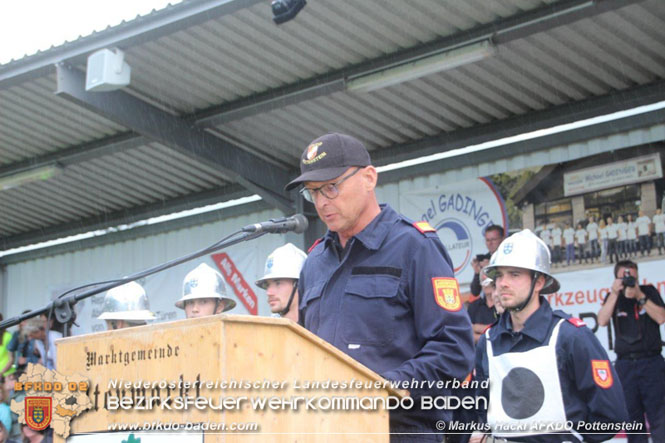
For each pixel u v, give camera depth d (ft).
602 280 27.02
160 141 31.27
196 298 21.35
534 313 13.98
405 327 9.23
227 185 38.88
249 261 37.70
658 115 27.32
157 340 7.41
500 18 25.11
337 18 25.81
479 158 31.19
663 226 26.27
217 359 6.86
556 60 26.99
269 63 28.63
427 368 8.61
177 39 27.45
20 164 38.40
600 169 27.84
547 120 29.63
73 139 35.91
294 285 19.54
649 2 23.77
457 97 29.84
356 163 9.41
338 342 9.21
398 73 27.20
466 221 30.83
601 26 25.13
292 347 7.29
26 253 47.06
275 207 36.73
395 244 9.43
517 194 29.60
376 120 32.04
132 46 26.89
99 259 44.14
